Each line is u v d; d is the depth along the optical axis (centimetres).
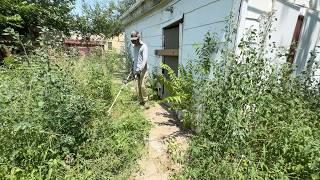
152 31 704
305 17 347
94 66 579
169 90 456
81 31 1366
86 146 284
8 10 767
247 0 296
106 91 499
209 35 351
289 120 260
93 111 343
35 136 256
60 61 446
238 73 280
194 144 282
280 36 330
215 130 281
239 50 309
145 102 548
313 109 300
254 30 287
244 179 225
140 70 519
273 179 225
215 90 295
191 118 385
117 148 292
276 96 284
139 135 348
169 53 543
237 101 272
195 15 407
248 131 260
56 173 239
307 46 365
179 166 287
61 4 1015
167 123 442
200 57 378
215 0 344
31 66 397
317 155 211
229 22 309
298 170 222
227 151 257
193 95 389
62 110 279
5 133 252
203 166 255
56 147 261
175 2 495
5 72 499
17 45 748
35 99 293
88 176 247
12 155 232
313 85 379
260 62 291
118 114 420
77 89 384
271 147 255
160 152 324
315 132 250
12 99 294
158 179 266
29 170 239
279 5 316
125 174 263
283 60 337
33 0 898
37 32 904
